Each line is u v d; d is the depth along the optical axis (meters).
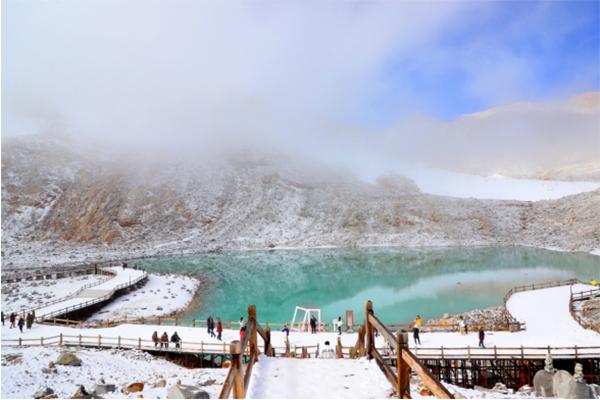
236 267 82.06
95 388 14.80
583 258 81.50
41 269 78.06
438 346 25.52
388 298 53.81
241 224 129.50
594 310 33.59
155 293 53.41
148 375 19.48
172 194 143.00
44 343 28.28
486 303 47.69
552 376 17.14
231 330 31.81
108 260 92.25
